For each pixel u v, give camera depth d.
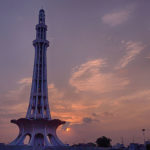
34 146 92.06
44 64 104.44
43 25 111.06
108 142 106.50
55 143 92.88
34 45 108.44
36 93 98.75
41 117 94.44
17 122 93.69
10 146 74.50
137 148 70.12
